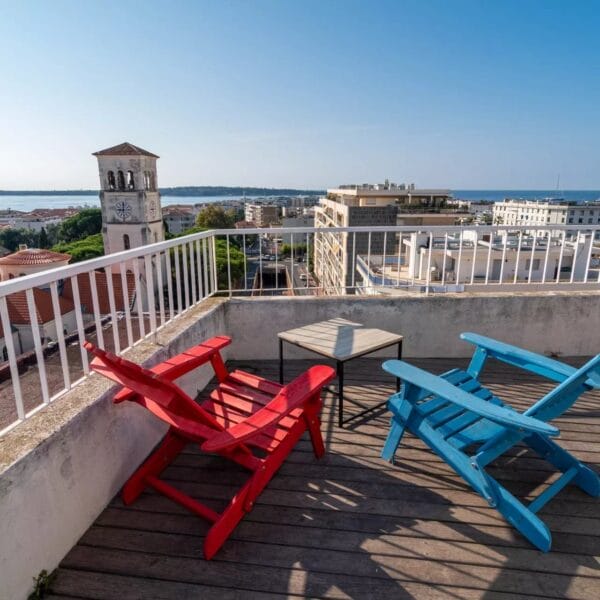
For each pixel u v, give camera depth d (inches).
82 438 68.2
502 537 67.7
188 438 79.7
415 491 78.7
